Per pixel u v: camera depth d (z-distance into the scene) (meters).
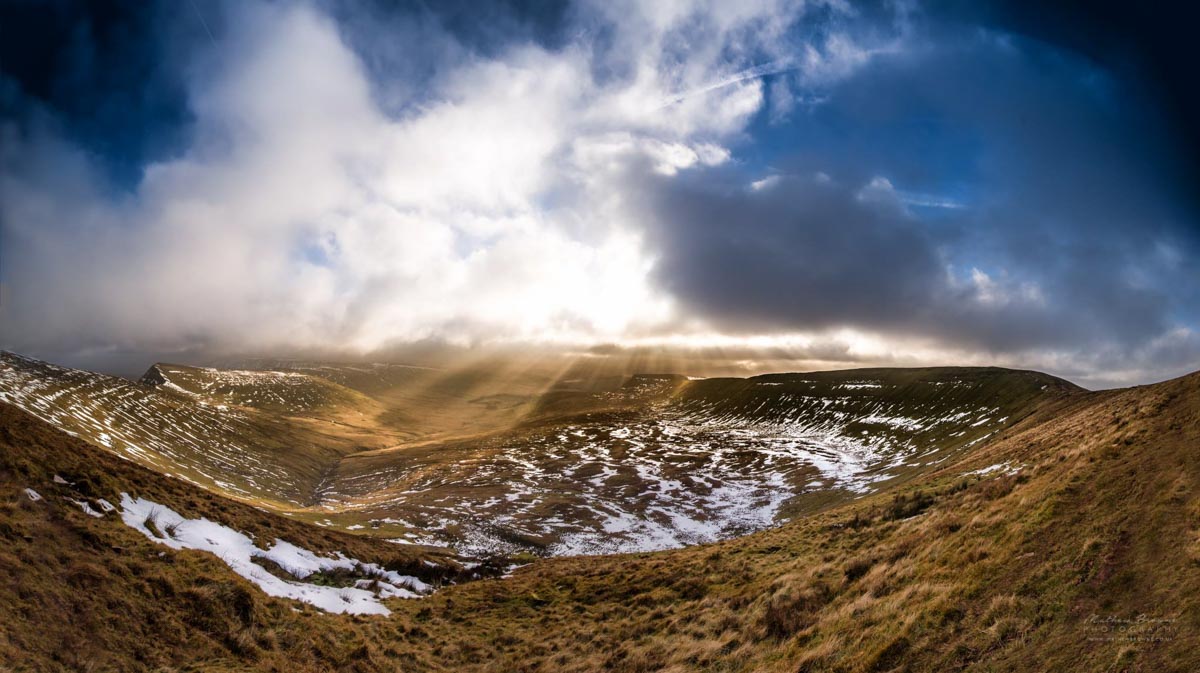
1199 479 15.84
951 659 13.15
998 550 17.47
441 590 37.62
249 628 19.44
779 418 180.62
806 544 36.47
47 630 14.55
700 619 25.03
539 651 26.16
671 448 146.25
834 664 15.20
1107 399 61.50
